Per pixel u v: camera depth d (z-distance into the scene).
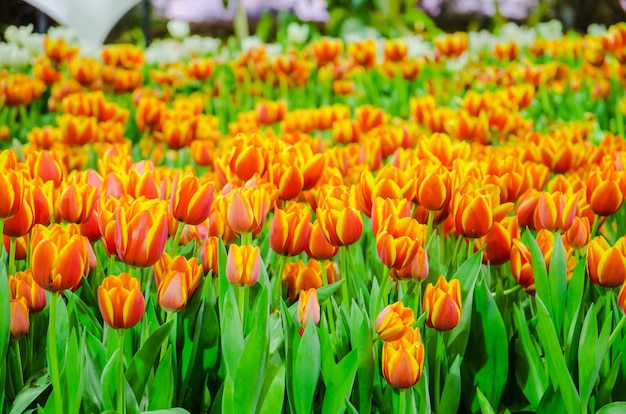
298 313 1.58
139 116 3.25
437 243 1.74
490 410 1.56
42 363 1.65
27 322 1.54
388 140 2.45
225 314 1.50
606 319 1.60
